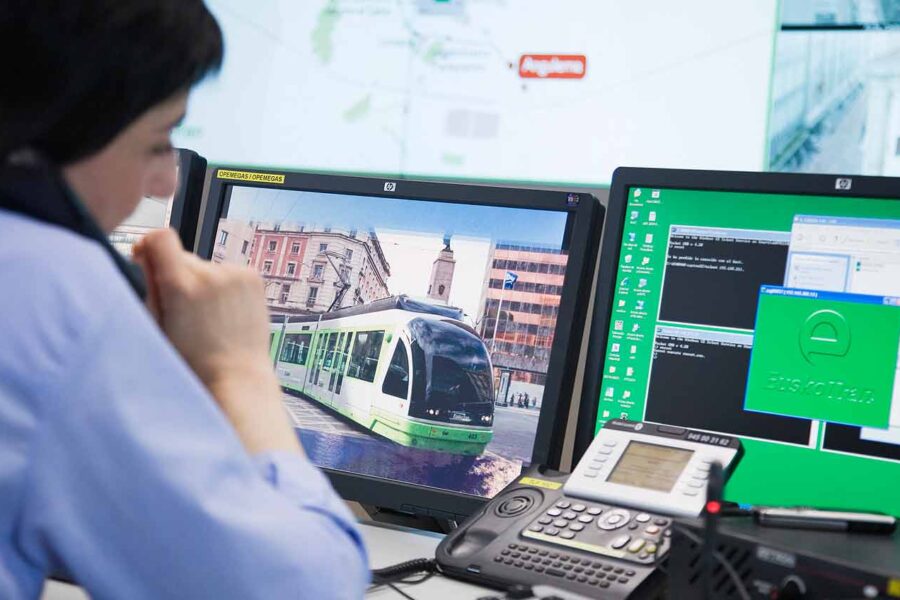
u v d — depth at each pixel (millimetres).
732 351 991
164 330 647
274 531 537
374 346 1119
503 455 1042
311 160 1879
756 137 1654
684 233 1029
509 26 1771
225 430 544
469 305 1088
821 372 952
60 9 495
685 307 1017
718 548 652
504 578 859
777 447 957
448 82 1809
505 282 1079
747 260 999
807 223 980
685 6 1681
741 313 993
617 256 1051
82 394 484
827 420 941
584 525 892
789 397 960
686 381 1005
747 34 1652
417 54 1820
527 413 1041
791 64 1634
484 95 1790
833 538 705
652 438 950
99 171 549
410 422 1085
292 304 1168
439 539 1079
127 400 497
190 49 550
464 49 1797
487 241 1095
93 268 513
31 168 515
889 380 924
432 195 1122
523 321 1064
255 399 629
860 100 1601
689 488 875
